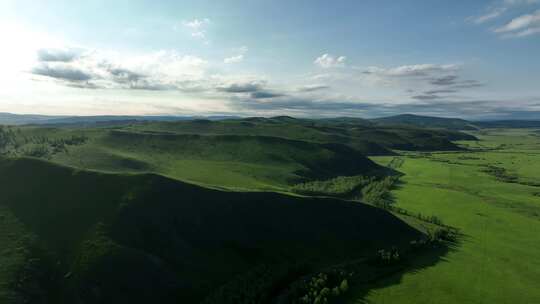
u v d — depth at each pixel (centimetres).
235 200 12394
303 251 11325
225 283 9350
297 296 8869
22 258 8694
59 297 8131
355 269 10694
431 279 10438
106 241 9356
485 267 11438
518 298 9656
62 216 10456
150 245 9806
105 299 8031
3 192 11431
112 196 11194
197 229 10888
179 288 8750
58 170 12381
